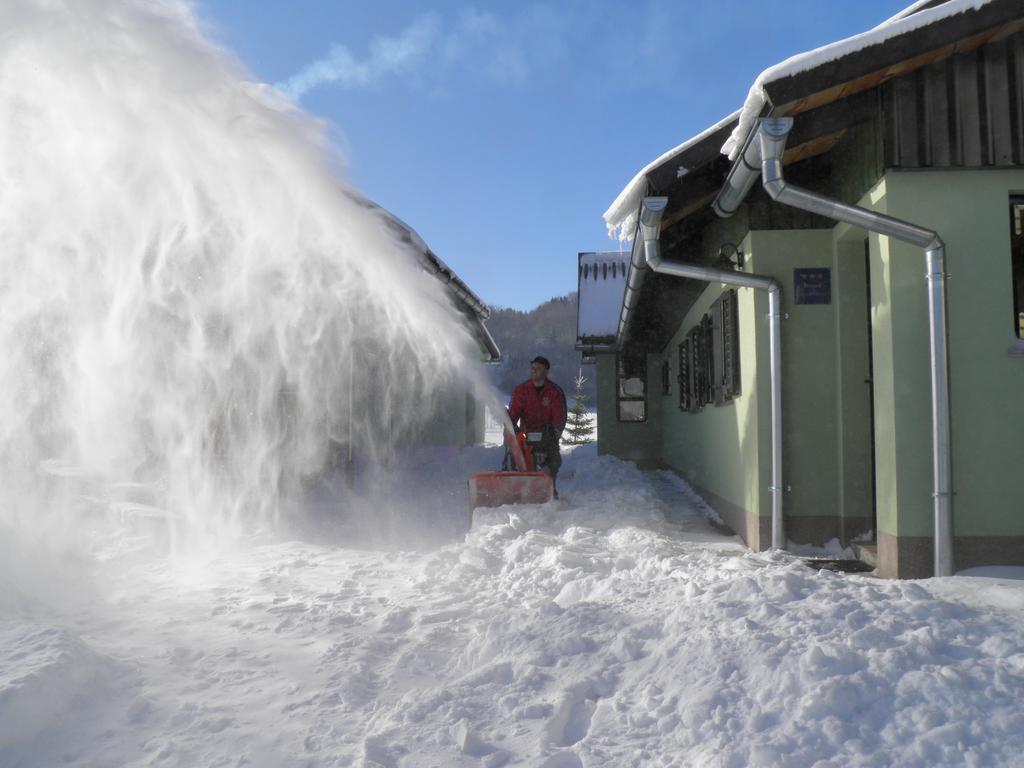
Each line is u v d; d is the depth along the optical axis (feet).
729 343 27.48
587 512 29.43
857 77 17.01
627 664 12.25
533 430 33.17
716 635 12.19
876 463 19.83
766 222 23.80
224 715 11.14
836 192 22.66
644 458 58.49
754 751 9.29
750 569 18.39
